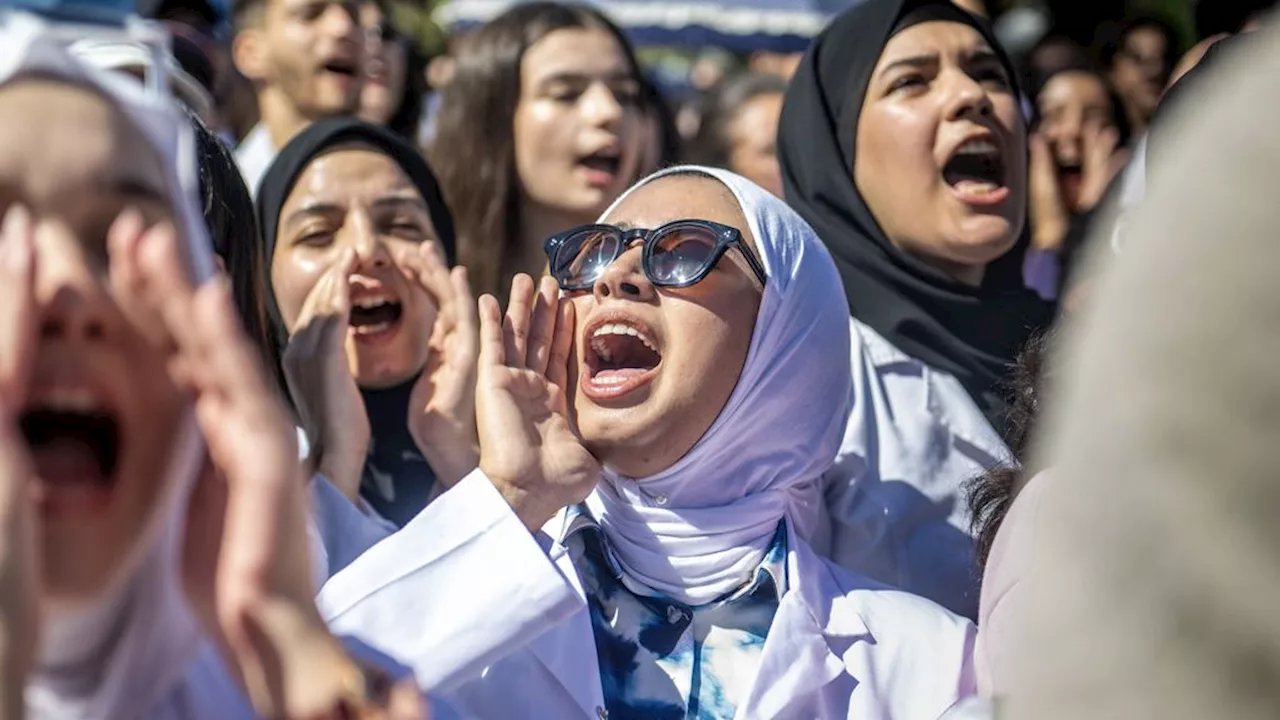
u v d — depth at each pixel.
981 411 3.54
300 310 3.30
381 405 3.34
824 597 2.57
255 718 1.58
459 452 3.01
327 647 1.32
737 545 2.55
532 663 2.38
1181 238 0.79
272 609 1.31
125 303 1.33
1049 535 0.87
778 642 2.44
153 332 1.34
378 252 3.25
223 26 5.74
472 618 2.15
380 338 3.26
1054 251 4.76
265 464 1.30
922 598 2.67
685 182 2.68
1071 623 0.83
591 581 2.54
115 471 1.35
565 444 2.45
